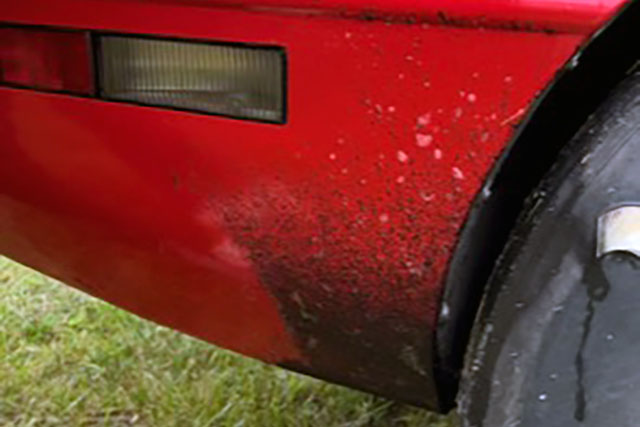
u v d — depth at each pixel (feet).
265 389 7.66
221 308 5.15
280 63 4.31
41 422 7.34
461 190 4.13
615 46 4.29
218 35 4.41
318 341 4.98
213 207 4.74
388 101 4.13
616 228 3.95
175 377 7.94
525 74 3.87
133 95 4.71
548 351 4.15
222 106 4.51
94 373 7.97
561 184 4.10
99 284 5.57
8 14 4.94
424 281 4.41
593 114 4.16
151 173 4.81
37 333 8.64
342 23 4.12
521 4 3.78
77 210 5.17
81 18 4.72
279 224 4.61
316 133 4.33
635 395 4.05
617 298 3.99
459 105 4.01
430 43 3.98
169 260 5.06
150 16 4.54
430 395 4.98
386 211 4.32
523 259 4.18
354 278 4.57
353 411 7.41
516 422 4.27
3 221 5.63
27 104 5.02
